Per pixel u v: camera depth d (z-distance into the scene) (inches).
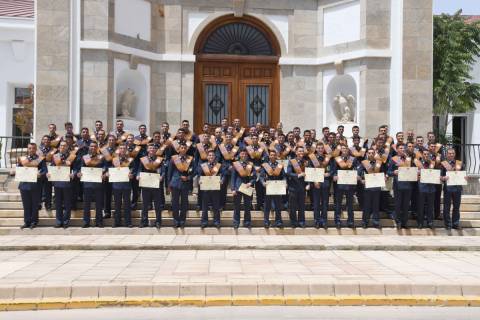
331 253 441.7
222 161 551.5
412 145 531.8
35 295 318.0
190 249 450.0
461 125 1019.3
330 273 363.6
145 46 708.0
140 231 506.0
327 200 524.1
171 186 511.5
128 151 524.7
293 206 519.2
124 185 508.7
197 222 532.7
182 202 514.6
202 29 733.3
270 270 371.2
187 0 729.0
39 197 511.5
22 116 848.3
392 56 679.7
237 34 751.7
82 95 652.1
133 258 412.2
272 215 546.0
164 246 449.1
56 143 539.8
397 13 678.5
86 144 537.3
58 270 367.2
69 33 647.1
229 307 312.0
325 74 733.3
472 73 992.2
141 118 709.9
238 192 514.3
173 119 725.3
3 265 383.6
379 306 317.7
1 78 852.0
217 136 564.1
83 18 652.1
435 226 541.3
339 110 725.9
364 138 677.9
